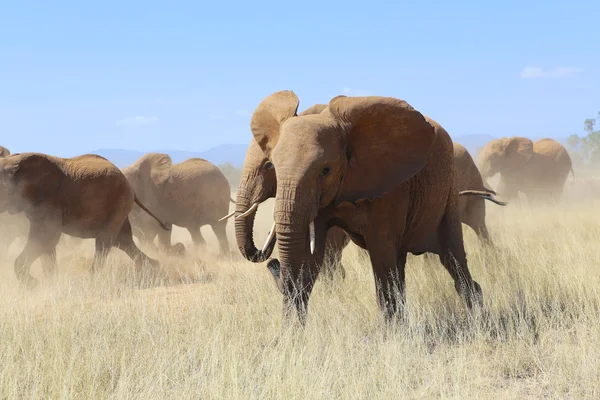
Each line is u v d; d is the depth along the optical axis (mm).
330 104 10898
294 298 10586
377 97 10844
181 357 9266
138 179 24734
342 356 9297
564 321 11078
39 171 18297
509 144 45250
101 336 10133
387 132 10805
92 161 19500
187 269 20203
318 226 11297
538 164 45656
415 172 10867
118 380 8695
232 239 29469
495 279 13742
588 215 25656
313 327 10617
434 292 13094
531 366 9508
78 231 19062
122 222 19656
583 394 8336
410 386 8562
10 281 18094
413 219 12156
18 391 8367
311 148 10141
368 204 11273
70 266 19141
